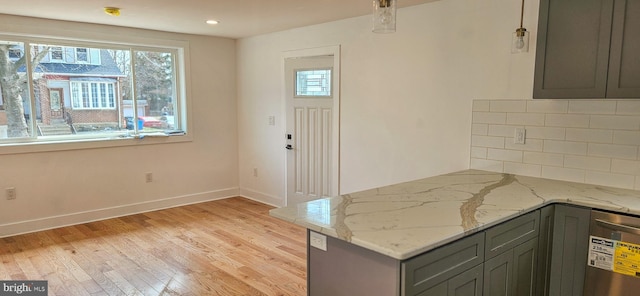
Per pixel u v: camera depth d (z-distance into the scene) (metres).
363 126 4.19
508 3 3.07
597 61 2.45
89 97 4.70
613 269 2.25
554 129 2.93
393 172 3.96
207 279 3.22
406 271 1.58
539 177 3.02
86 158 4.61
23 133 4.31
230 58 5.72
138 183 5.03
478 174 3.14
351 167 4.36
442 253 1.72
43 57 4.36
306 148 4.96
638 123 2.58
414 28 3.66
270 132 5.39
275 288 3.08
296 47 4.85
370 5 3.59
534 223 2.29
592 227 2.31
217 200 5.73
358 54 4.16
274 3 3.53
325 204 2.22
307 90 4.85
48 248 3.85
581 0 2.48
